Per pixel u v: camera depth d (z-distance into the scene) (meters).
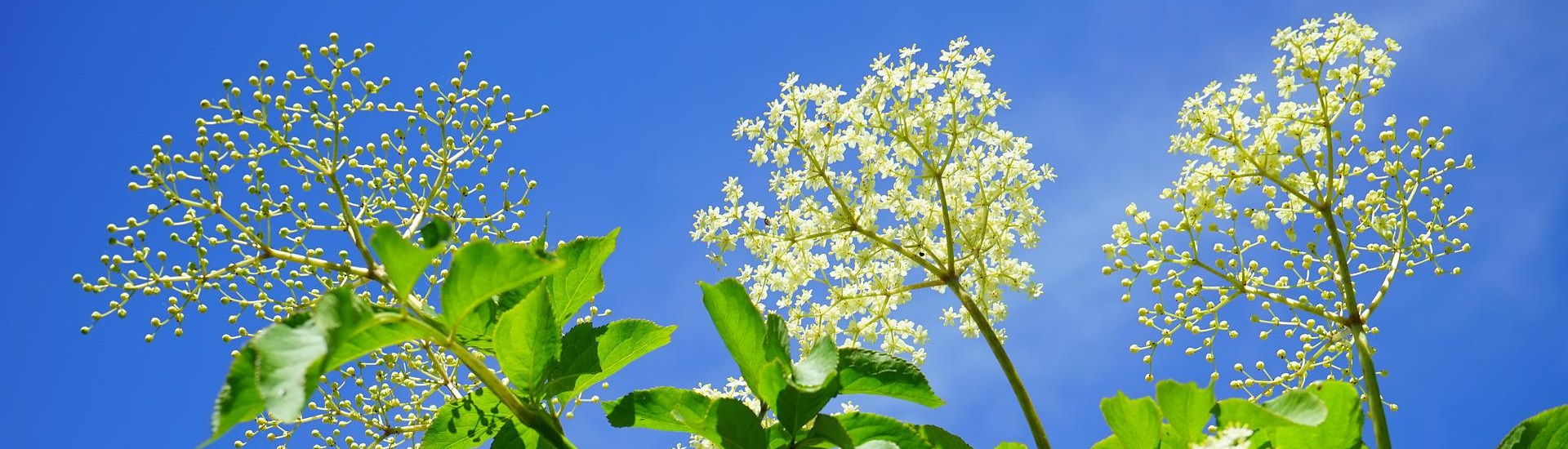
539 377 3.52
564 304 3.85
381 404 7.32
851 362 3.88
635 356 4.12
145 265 6.12
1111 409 3.61
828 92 7.57
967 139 7.54
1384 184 7.06
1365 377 6.04
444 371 6.91
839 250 8.05
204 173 6.15
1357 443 3.50
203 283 6.21
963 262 7.68
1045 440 5.71
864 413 3.91
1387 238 7.08
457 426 4.14
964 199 7.79
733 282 3.58
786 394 3.53
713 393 7.59
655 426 3.90
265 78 6.46
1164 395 3.50
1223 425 3.48
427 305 5.69
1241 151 7.05
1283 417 3.37
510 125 7.16
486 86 7.12
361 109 6.69
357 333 2.84
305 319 2.68
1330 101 6.89
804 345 8.06
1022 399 5.95
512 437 3.88
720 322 3.60
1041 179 7.80
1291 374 7.31
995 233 7.74
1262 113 6.97
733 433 3.56
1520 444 3.80
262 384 2.46
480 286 2.96
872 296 8.02
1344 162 6.92
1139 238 7.40
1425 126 7.11
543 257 2.96
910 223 7.77
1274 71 6.87
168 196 6.02
